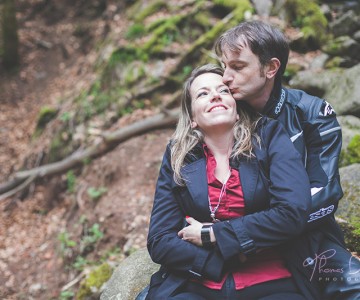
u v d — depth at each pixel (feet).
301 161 8.33
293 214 7.74
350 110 17.44
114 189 21.70
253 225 7.83
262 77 8.89
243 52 8.75
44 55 39.75
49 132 28.32
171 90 25.23
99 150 24.25
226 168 8.63
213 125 8.61
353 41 21.04
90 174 23.88
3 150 31.19
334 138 8.99
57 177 25.52
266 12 24.38
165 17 27.81
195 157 8.81
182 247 8.16
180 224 8.73
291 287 8.09
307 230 8.47
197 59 25.05
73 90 31.45
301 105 9.18
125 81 26.22
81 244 19.97
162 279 8.65
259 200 8.25
